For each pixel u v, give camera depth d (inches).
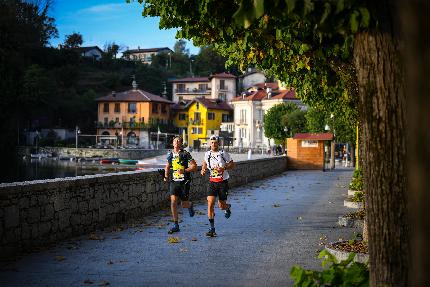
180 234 418.0
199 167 759.1
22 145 3816.4
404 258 151.9
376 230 155.7
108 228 444.1
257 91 4119.1
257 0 141.4
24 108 3572.8
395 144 150.7
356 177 761.0
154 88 5428.2
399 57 149.6
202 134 4180.6
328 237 407.5
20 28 4047.7
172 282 258.1
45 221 354.3
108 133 4136.3
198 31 329.7
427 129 79.3
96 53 6245.1
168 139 4175.7
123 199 492.4
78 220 402.0
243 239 396.2
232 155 2883.9
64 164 3068.4
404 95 149.5
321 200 730.2
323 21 148.9
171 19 327.0
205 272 281.4
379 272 156.3
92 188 426.6
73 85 4805.6
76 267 289.0
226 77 4697.3
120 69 5738.2
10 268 283.0
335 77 402.3
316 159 1716.3
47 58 4845.0
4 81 3161.9
